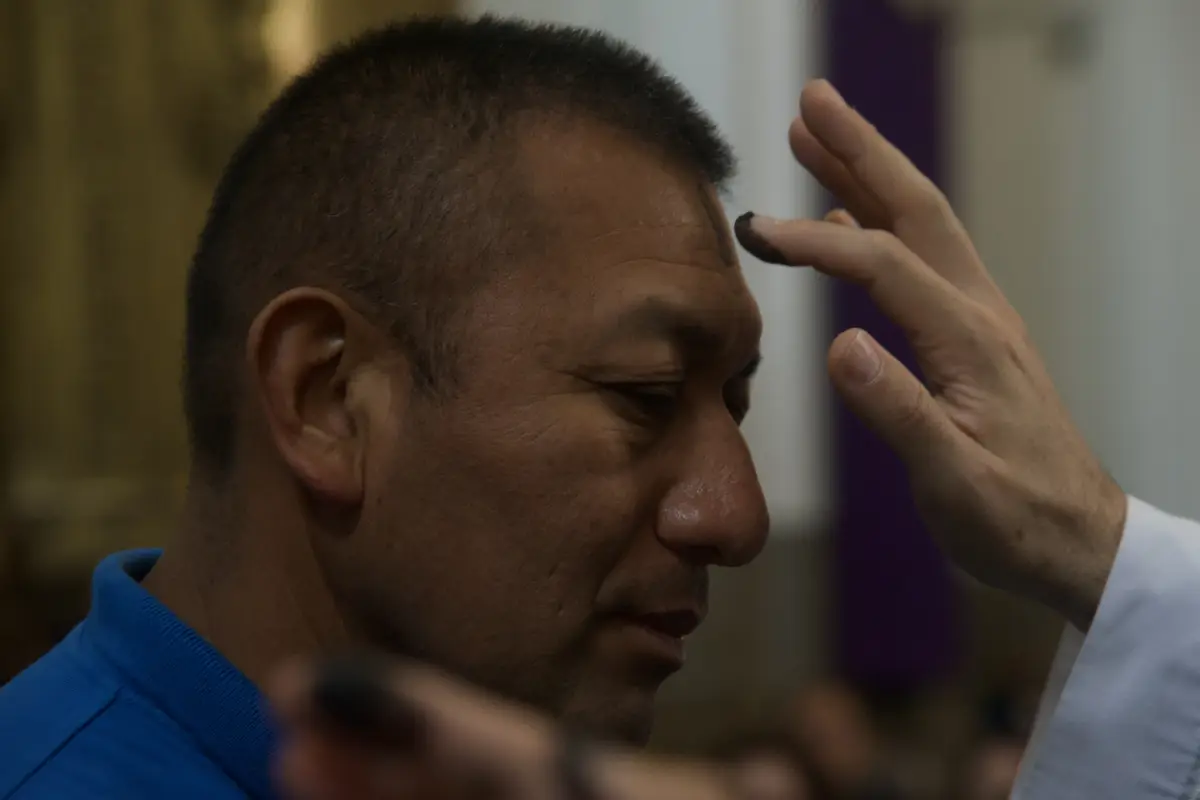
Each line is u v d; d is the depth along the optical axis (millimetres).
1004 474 808
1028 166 2275
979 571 840
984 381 819
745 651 1901
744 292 757
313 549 723
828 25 2037
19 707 722
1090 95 2279
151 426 1701
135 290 1692
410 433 700
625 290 702
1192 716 840
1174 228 2289
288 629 726
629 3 1937
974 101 2244
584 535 699
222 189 797
